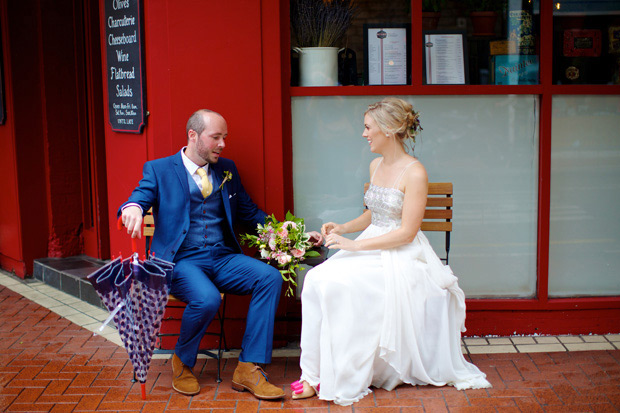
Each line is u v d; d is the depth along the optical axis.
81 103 5.45
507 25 4.09
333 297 3.31
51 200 5.52
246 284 3.53
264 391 3.36
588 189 4.22
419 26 4.06
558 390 3.42
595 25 4.11
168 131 3.98
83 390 3.46
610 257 4.29
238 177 3.85
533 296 4.29
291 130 4.12
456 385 3.47
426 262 3.54
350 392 3.34
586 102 4.14
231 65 3.90
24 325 4.44
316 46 4.09
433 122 4.14
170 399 3.37
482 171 4.19
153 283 3.13
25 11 5.25
